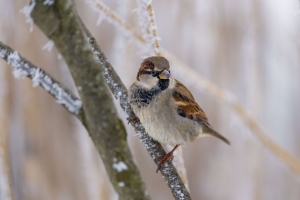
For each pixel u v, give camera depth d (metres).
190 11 10.64
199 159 11.21
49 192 8.70
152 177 10.74
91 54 2.90
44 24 2.87
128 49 7.53
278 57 10.33
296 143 11.43
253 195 8.78
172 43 10.79
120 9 7.48
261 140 7.48
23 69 3.27
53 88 3.11
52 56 8.90
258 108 8.83
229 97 7.48
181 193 5.15
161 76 6.31
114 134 3.06
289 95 10.96
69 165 8.86
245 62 9.58
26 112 8.80
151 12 5.80
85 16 9.52
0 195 4.96
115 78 5.80
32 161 8.82
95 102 2.96
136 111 6.21
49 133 8.99
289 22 10.37
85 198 7.98
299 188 10.66
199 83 7.20
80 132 8.16
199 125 7.43
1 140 5.32
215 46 10.34
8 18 8.46
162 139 6.55
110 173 3.14
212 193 10.80
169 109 6.61
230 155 10.82
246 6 10.07
